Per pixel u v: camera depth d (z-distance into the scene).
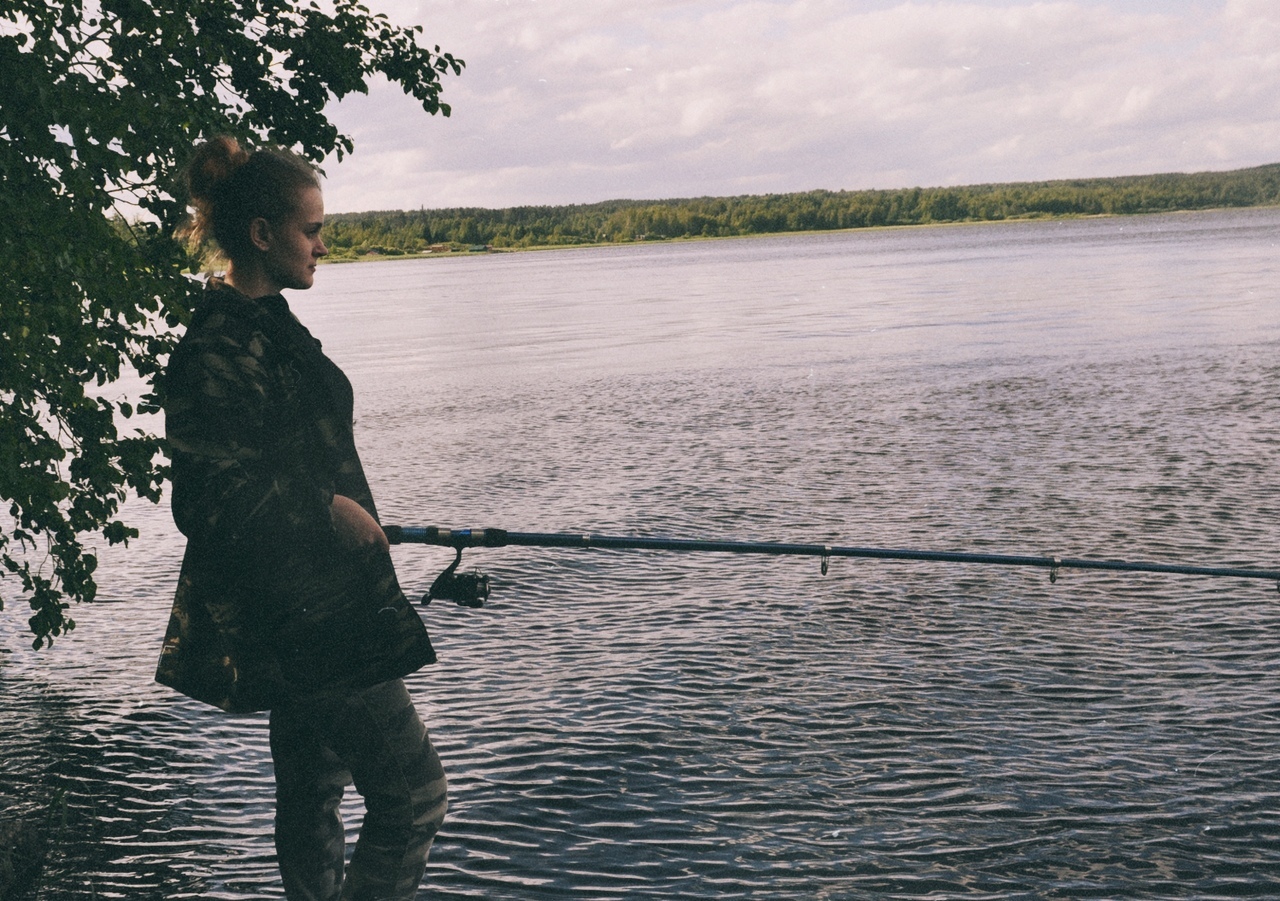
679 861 5.12
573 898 4.79
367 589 2.62
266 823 5.66
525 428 19.97
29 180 5.12
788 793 5.82
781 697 7.20
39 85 4.99
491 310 60.94
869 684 7.41
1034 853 5.18
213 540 2.44
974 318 41.16
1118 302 45.38
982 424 18.70
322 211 2.64
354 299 83.44
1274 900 4.78
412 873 2.74
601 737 6.57
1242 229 155.62
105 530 6.17
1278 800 5.68
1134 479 13.89
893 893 4.84
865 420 19.61
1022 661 7.81
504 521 12.80
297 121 7.01
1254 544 10.81
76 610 9.70
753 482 14.61
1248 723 6.68
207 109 6.15
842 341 34.66
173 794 6.00
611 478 15.17
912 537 11.55
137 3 5.71
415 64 7.26
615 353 33.78
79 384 5.65
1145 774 6.01
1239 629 8.36
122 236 5.95
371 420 21.62
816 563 10.51
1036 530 11.66
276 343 2.52
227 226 2.59
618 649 8.20
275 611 2.53
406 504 13.88
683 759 6.26
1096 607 8.97
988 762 6.19
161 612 9.62
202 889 4.99
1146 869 5.04
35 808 5.85
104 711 7.24
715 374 27.28
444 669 7.82
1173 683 7.35
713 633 8.53
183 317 5.66
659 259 159.38
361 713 2.63
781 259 129.25
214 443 2.42
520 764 6.19
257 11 6.88
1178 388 21.72
